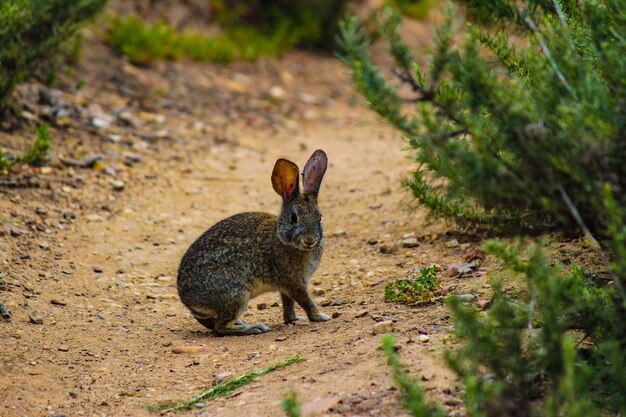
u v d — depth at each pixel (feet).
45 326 37.50
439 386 26.58
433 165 25.52
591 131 23.15
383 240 47.14
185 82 80.18
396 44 26.17
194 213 53.83
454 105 25.49
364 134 75.51
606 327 25.66
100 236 48.93
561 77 24.98
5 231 46.52
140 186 56.95
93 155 59.52
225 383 30.66
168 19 93.40
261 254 37.73
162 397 30.58
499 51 32.04
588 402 21.30
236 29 97.50
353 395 27.27
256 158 65.87
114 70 77.15
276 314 40.93
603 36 26.05
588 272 33.55
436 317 33.96
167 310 41.14
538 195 24.47
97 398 30.94
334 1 102.42
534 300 26.23
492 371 24.35
